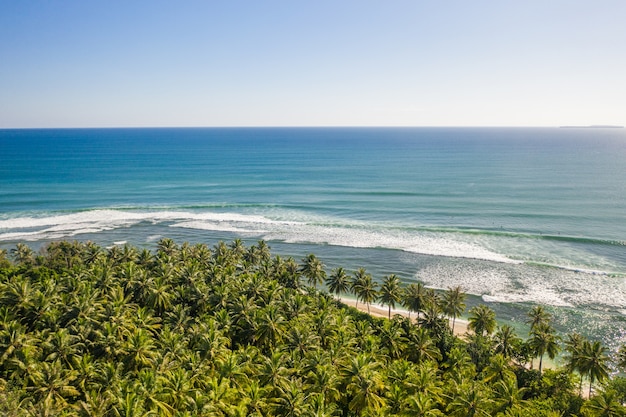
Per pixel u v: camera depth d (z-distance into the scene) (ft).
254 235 373.81
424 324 191.62
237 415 114.93
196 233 380.58
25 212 441.27
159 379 123.03
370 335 170.50
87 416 108.99
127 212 448.65
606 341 205.05
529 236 359.25
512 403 136.05
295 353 147.33
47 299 170.91
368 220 417.69
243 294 197.47
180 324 171.01
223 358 144.77
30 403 111.55
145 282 198.18
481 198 501.15
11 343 136.26
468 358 165.48
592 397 144.15
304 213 447.42
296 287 227.61
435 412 123.85
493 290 260.83
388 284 217.15
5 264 266.57
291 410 119.14
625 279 272.51
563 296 251.39
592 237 354.33
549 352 167.94
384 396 138.82
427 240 355.77
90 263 241.55
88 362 134.41
